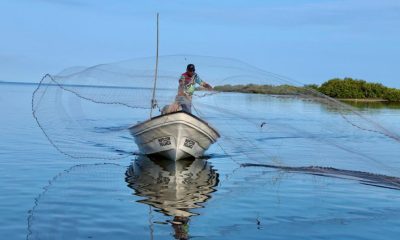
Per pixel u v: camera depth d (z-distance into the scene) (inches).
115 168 513.0
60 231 285.7
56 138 722.8
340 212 343.3
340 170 514.0
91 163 536.4
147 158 594.9
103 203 355.6
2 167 492.1
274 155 615.8
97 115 1219.9
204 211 340.2
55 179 438.3
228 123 740.7
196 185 433.1
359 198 388.2
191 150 582.6
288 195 396.5
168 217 322.0
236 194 397.7
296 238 283.1
